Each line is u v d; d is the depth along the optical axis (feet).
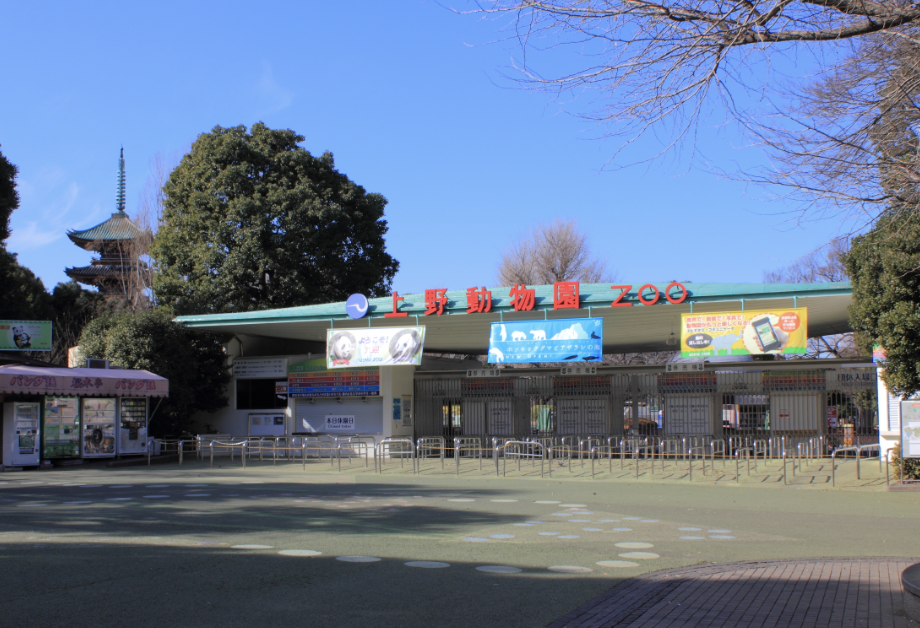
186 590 20.66
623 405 82.94
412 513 37.52
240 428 89.76
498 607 19.95
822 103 28.40
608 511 39.32
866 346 50.62
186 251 114.32
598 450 77.66
